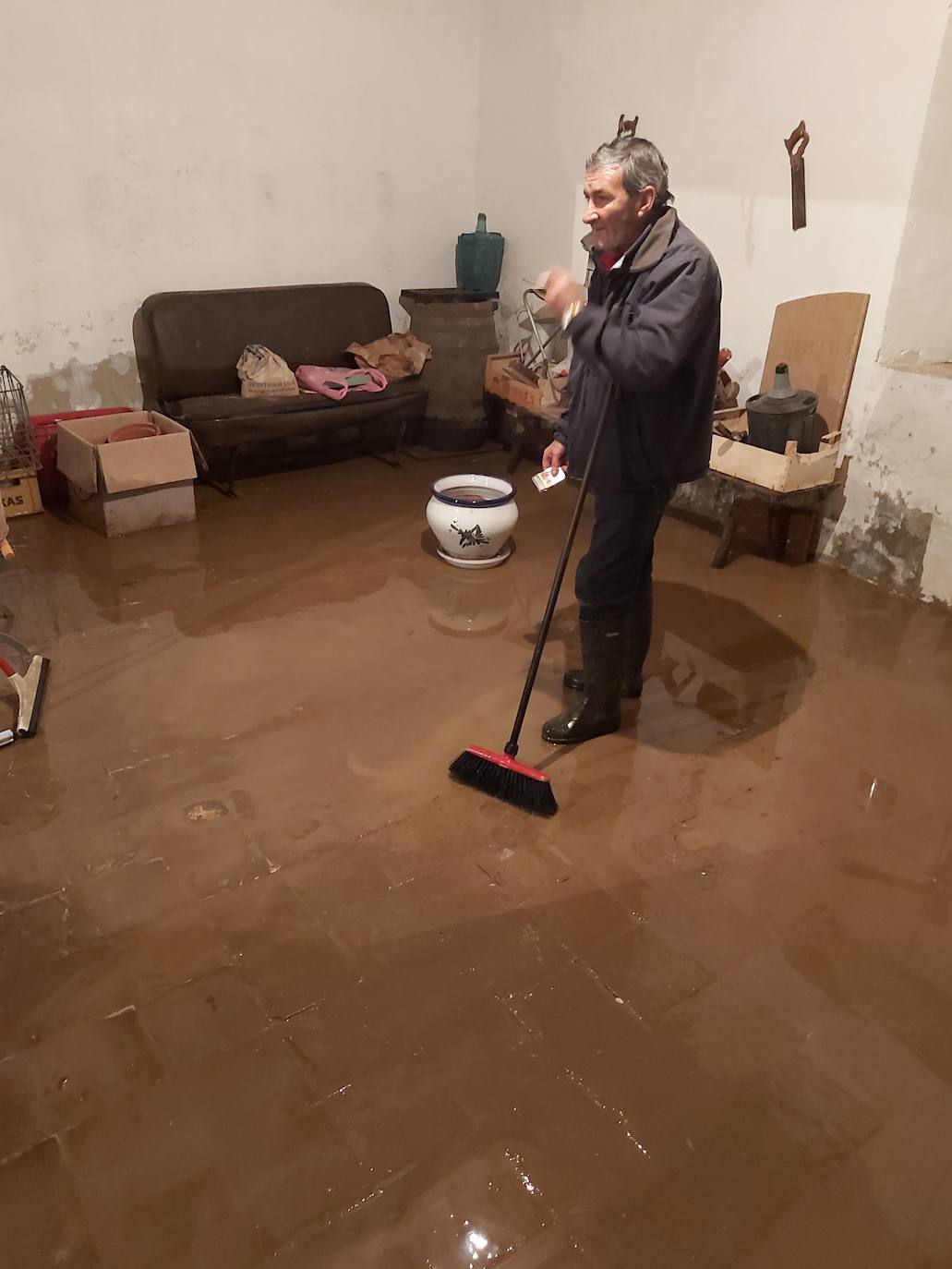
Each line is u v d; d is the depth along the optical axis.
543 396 4.14
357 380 4.22
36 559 3.42
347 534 3.73
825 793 2.33
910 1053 1.68
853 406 3.36
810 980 1.82
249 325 4.15
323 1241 1.36
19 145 3.57
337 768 2.35
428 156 4.59
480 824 2.19
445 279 4.87
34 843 2.07
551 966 1.83
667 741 2.52
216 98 3.93
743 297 3.62
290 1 3.95
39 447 3.77
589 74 3.98
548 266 4.48
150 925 1.88
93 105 3.67
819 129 3.19
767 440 3.30
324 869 2.04
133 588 3.22
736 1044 1.68
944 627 3.15
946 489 3.15
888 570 3.40
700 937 1.90
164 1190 1.42
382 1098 1.56
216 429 3.83
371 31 4.20
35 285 3.78
